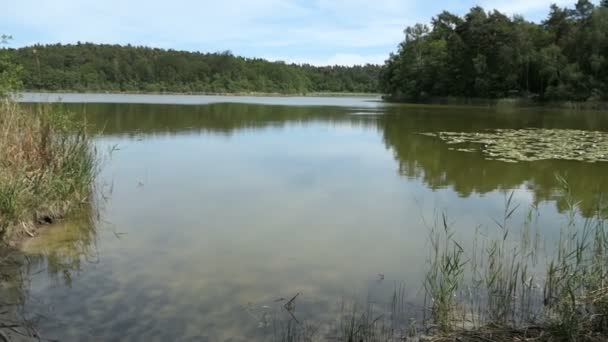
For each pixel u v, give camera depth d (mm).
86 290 4824
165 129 19422
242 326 4160
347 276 5254
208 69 102688
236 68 106938
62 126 8445
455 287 4594
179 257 5742
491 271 5148
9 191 6133
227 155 13156
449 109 43500
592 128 22672
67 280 5059
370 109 41406
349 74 133125
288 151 14109
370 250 6039
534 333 3908
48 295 4699
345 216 7488
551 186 9688
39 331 3986
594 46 47750
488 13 61562
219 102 50281
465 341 3816
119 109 30500
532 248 6027
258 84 107438
